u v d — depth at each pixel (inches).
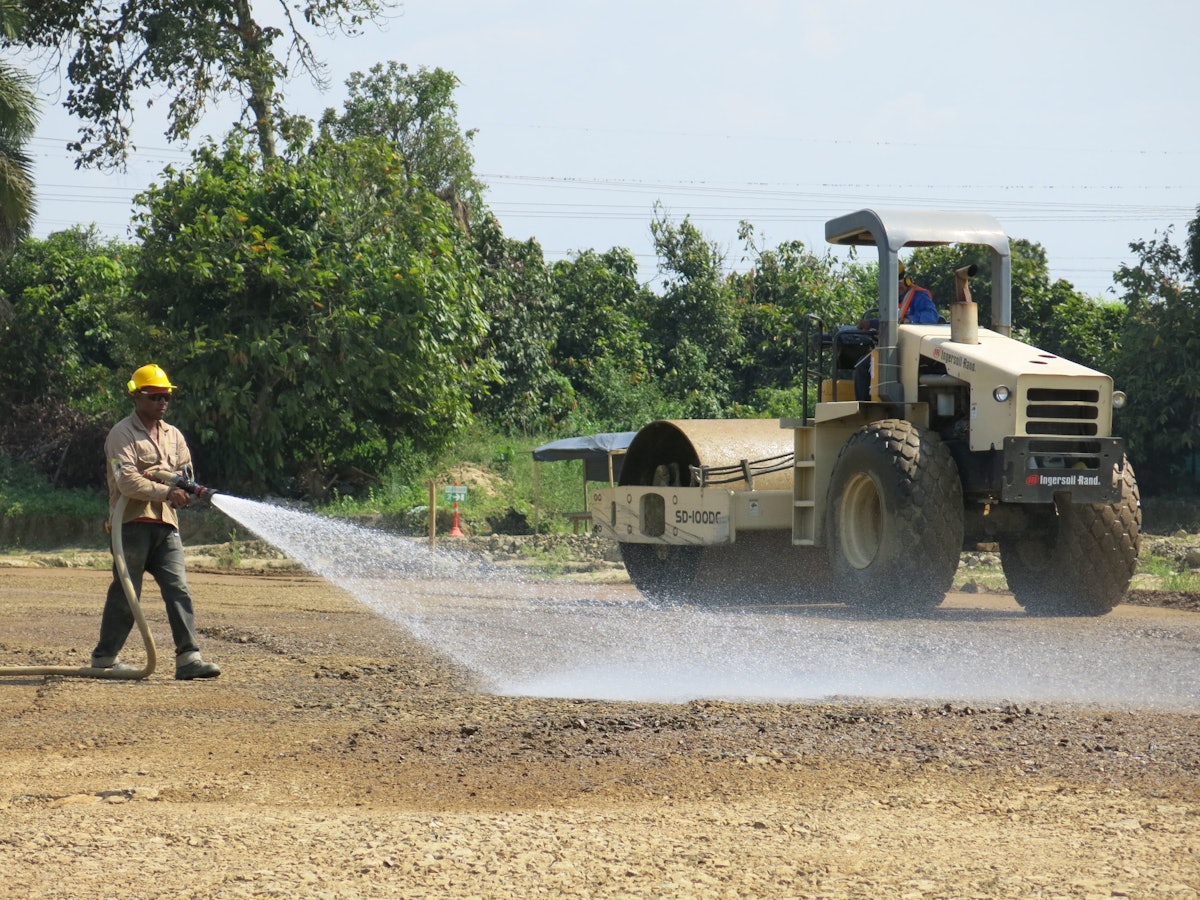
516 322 2957.7
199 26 2659.9
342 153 2519.7
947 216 1038.4
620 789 389.1
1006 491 898.7
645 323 3565.5
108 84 2719.0
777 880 287.0
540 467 2559.1
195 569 1678.2
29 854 314.0
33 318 2778.1
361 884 287.0
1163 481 2396.7
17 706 550.3
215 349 2188.7
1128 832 327.3
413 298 2242.9
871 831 331.3
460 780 404.8
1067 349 2655.0
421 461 2458.2
